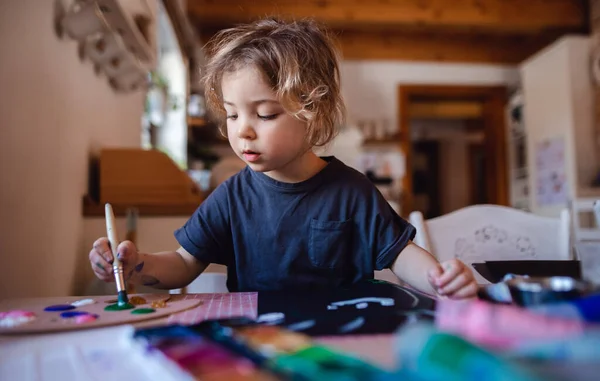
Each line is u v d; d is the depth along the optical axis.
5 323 0.43
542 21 4.10
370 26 4.21
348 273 0.79
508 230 1.01
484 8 4.08
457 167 7.22
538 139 4.32
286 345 0.32
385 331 0.37
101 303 0.54
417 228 0.98
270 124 0.62
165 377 0.27
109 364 0.31
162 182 1.50
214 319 0.42
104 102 1.65
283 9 3.88
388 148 4.81
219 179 2.15
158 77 2.33
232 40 0.72
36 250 1.01
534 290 0.40
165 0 2.45
